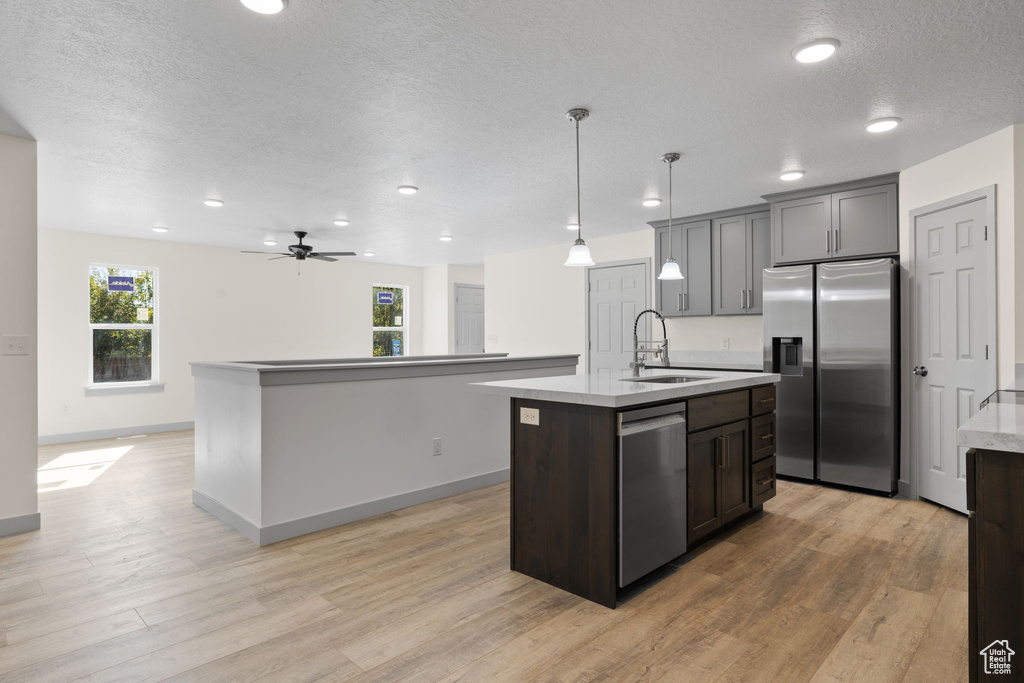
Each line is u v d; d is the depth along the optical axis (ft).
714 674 5.71
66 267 18.99
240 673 5.75
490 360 13.15
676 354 18.31
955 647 6.17
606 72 7.88
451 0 6.12
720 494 9.34
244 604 7.27
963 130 10.09
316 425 10.07
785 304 13.56
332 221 17.57
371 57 7.39
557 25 6.66
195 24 6.55
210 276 22.17
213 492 11.08
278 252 23.77
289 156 11.28
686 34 6.88
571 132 10.11
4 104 8.75
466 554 8.95
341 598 7.43
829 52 7.25
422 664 5.90
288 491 9.70
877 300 12.14
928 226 11.68
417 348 29.25
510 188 13.84
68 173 12.34
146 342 20.97
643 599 7.39
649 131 10.11
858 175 12.81
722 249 16.44
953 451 10.94
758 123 9.73
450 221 17.72
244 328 23.11
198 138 10.28
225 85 8.15
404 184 13.43
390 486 11.18
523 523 8.22
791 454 13.50
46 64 7.48
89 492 12.73
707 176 12.94
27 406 10.22
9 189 10.02
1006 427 4.55
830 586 7.72
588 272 21.01
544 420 7.98
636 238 19.40
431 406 11.94
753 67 7.73
